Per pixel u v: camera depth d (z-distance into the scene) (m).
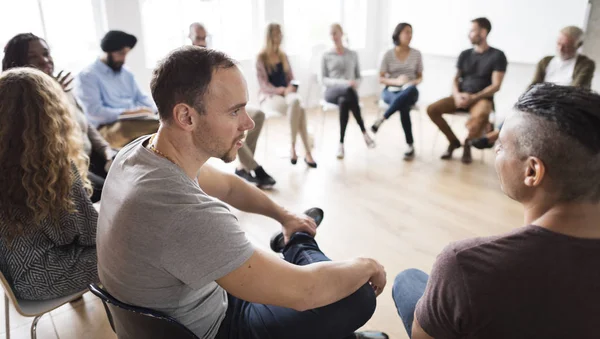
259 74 3.86
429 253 2.41
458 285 0.76
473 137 3.72
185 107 0.91
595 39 4.15
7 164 1.24
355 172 3.61
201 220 0.89
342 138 3.95
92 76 3.02
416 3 5.61
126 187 0.94
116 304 0.91
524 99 0.78
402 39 4.08
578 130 0.68
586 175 0.70
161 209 0.88
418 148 4.23
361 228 2.68
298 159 3.89
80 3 4.01
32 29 3.80
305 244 1.45
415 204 3.02
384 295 2.04
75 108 2.31
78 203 1.38
